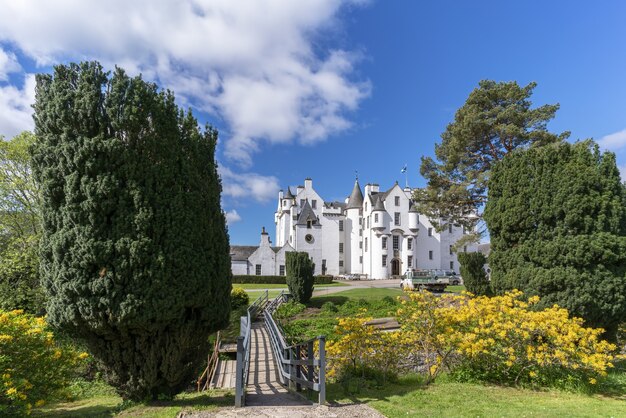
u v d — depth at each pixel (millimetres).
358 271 61594
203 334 7988
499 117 26156
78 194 6809
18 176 20984
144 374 7375
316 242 58969
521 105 27297
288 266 27594
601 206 10398
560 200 10617
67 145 6855
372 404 7070
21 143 20359
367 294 31047
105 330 6984
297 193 64562
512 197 11609
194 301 7316
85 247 6672
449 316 9180
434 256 60156
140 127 7184
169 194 7270
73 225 6852
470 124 26578
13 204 20906
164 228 7078
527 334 8453
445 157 29812
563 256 10336
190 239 7344
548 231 10875
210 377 12523
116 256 6801
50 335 7477
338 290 36750
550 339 8688
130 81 7223
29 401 6863
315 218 59344
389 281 52000
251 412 6648
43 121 7207
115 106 6992
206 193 8047
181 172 7562
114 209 6906
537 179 11180
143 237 6863
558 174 10844
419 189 30703
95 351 7375
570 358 8375
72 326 7074
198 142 8258
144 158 7129
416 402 7148
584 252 10086
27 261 16562
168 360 7414
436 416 6316
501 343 8859
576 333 8406
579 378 8336
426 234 60469
